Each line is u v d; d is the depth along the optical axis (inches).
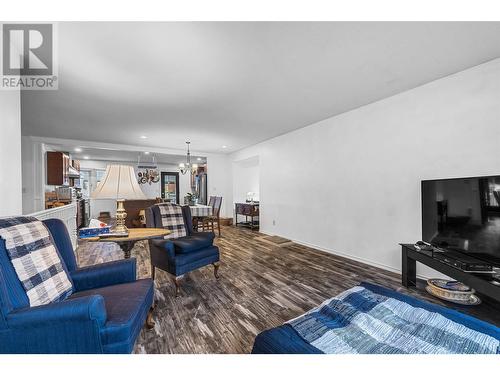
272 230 215.9
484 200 72.9
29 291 45.3
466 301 76.9
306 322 42.3
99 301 42.1
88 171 346.3
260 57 81.7
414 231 109.7
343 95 117.2
